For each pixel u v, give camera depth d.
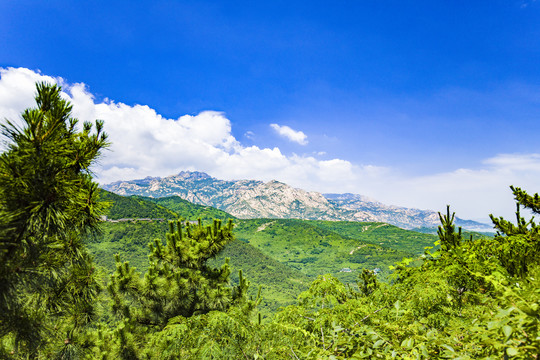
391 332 2.44
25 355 3.61
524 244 4.95
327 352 2.29
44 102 3.23
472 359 1.64
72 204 3.26
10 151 2.84
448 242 6.02
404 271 4.99
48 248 3.42
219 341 2.96
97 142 3.68
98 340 5.58
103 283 4.98
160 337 3.06
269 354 2.92
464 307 3.11
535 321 1.43
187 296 8.70
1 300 2.99
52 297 3.88
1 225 2.75
